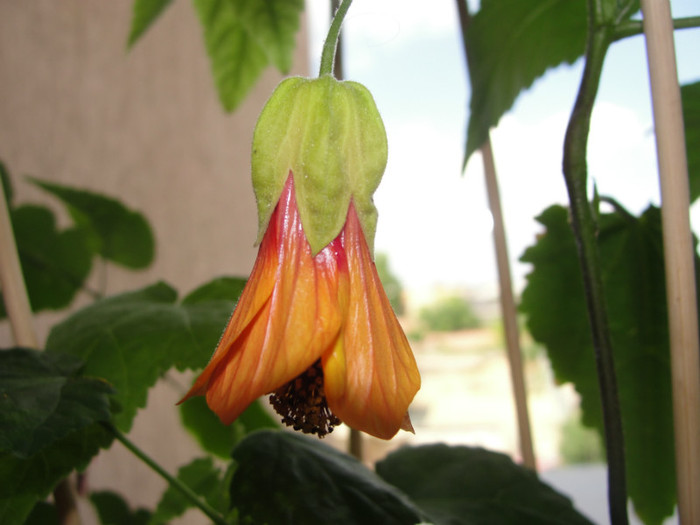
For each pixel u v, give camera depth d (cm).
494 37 13
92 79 24
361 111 8
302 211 8
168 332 11
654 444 13
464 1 14
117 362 11
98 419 9
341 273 7
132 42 16
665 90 8
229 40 16
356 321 7
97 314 12
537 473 12
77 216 16
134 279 24
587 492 28
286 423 8
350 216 8
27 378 9
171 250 26
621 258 13
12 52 21
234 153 30
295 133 8
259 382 6
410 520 10
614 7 9
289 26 15
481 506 12
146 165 25
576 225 9
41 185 15
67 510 11
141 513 17
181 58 27
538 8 12
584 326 14
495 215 13
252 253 31
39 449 8
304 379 8
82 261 17
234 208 30
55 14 23
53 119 22
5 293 10
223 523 10
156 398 25
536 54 13
